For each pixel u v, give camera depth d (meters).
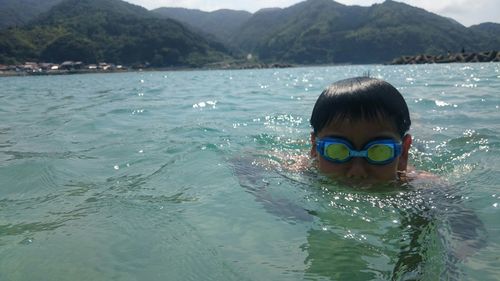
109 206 0.64
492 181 0.73
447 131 1.22
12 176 0.85
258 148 1.03
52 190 0.75
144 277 0.42
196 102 2.33
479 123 1.34
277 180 0.73
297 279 0.40
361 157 0.66
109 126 1.51
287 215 0.57
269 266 0.43
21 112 2.13
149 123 1.55
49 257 0.47
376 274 0.41
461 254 0.45
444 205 0.60
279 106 2.00
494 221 0.54
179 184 0.74
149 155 1.00
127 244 0.50
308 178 0.72
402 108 0.67
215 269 0.43
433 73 5.71
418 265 0.43
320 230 0.52
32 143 1.23
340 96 0.66
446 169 0.82
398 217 0.56
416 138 1.12
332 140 0.66
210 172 0.81
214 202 0.63
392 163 0.66
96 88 4.61
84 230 0.54
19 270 0.44
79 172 0.87
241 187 0.70
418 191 0.66
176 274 0.42
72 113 1.97
